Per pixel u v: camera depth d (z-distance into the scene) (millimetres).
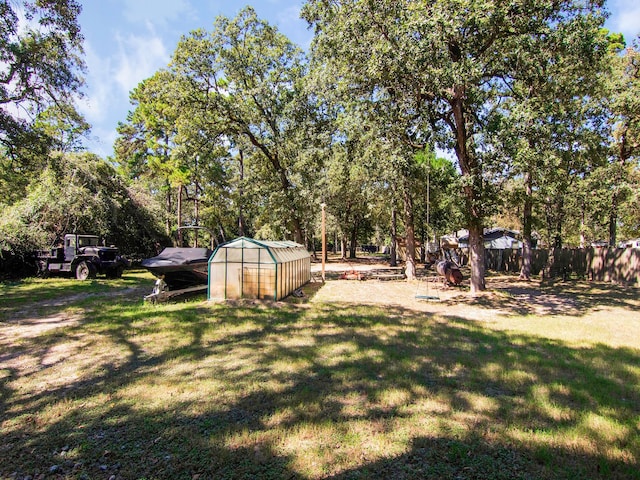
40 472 2924
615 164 16234
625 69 16312
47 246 19078
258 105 20844
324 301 12148
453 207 13344
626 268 17172
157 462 3043
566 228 27766
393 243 28453
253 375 5094
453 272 16047
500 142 10672
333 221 36875
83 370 5324
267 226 25609
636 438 3395
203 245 45344
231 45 19750
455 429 3555
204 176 26703
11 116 13367
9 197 18422
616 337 7543
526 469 2932
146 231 26359
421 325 8469
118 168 33656
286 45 20594
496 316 9859
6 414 3930
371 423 3672
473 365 5559
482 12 9539
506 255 25797
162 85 20672
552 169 11312
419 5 10102
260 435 3430
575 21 9820
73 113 15242
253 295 11758
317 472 2875
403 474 2852
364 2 10953
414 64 10094
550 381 4914
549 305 11625
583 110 14961
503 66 11742
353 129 14594
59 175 18125
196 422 3723
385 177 15539
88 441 3377
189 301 11906
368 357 5941
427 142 14094
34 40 13281
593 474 2877
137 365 5566
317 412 3922
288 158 21703
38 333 7496
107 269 18375
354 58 11672
